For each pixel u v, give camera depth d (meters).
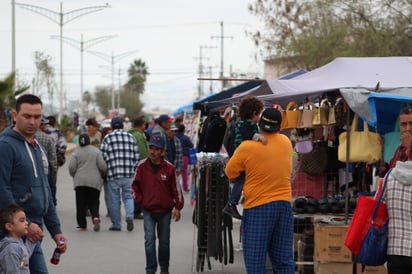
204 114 17.09
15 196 6.32
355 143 8.76
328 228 8.73
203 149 13.34
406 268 6.30
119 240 12.84
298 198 9.21
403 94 8.65
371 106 8.02
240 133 8.63
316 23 33.53
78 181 13.84
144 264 10.59
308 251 9.41
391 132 8.63
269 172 7.43
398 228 6.29
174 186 9.54
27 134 6.43
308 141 9.91
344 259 8.69
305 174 10.27
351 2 31.58
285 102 12.15
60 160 17.09
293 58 34.41
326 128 9.89
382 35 30.73
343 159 8.87
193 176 18.23
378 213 6.45
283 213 7.53
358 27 31.84
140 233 13.70
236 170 7.59
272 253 7.65
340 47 32.19
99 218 14.58
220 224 9.51
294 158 10.32
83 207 14.03
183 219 15.91
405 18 30.62
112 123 14.07
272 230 7.57
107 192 15.70
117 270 10.15
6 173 6.24
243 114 8.64
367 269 8.65
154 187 9.48
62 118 55.50
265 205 7.44
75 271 10.05
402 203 6.27
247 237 7.54
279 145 7.53
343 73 10.62
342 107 9.26
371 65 10.77
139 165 9.56
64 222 15.16
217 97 18.39
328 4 32.53
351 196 9.49
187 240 12.92
